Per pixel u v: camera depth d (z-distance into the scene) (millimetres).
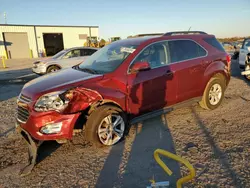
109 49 4379
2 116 5160
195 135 3773
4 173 2906
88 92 3254
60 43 34531
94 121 3285
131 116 3771
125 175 2773
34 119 2984
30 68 17000
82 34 35875
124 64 3670
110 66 3766
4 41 30328
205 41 4906
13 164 3123
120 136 3613
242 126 4039
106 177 2752
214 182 2533
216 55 4953
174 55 4277
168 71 4078
